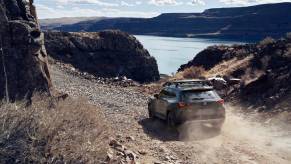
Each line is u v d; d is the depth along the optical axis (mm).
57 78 25359
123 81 29188
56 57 68938
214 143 11062
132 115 15250
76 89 21125
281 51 22734
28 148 5984
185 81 13477
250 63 24297
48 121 6539
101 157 6883
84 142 6715
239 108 16688
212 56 37750
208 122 12305
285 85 16172
